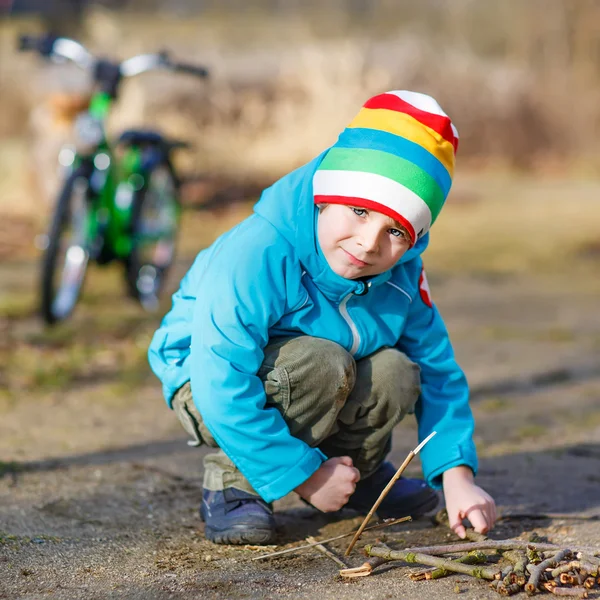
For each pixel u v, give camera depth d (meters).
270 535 2.13
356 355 2.12
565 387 3.87
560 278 6.62
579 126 12.95
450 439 2.19
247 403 1.96
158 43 12.12
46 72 7.34
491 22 14.91
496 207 9.48
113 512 2.37
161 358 2.20
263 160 9.98
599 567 1.85
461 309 5.54
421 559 1.95
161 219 5.28
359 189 1.91
